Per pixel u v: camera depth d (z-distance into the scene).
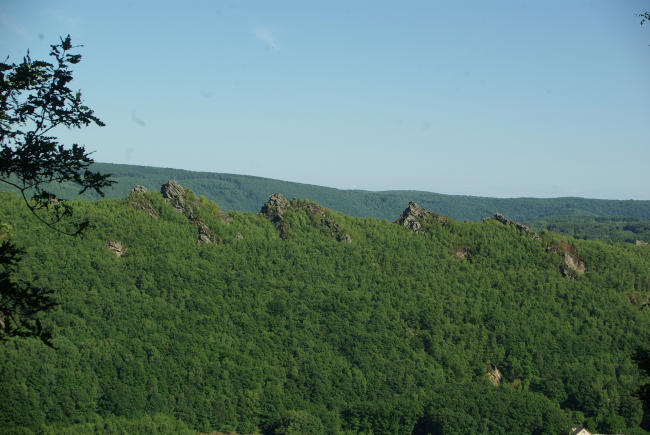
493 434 118.00
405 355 146.50
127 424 108.25
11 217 151.75
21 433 98.69
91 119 26.72
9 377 107.31
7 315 24.19
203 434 116.19
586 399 133.75
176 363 128.25
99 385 116.31
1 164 24.73
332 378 133.25
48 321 126.44
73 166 26.34
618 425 128.62
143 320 139.50
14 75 25.27
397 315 162.62
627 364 150.88
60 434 101.25
